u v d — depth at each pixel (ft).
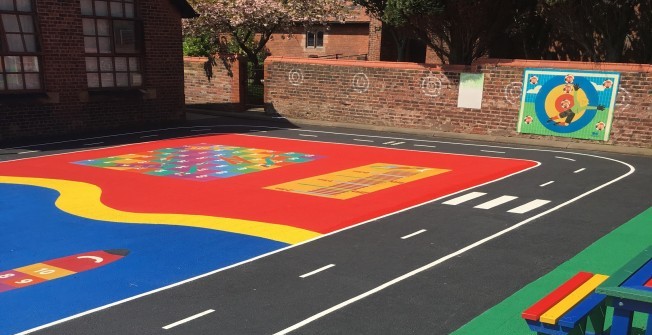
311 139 58.08
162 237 27.71
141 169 43.19
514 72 57.88
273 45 116.06
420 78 63.36
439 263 24.27
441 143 56.70
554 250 25.90
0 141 55.21
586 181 39.99
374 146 54.39
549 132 57.00
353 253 25.45
